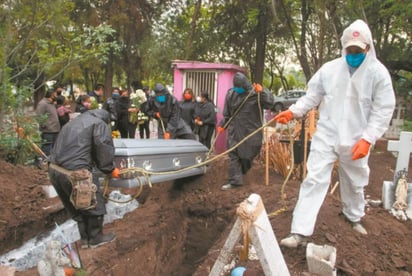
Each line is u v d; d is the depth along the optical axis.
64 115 8.48
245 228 2.79
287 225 4.12
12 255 4.22
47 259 3.12
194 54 16.70
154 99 6.68
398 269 3.64
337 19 9.95
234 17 15.20
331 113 3.61
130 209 5.75
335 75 3.58
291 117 3.92
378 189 6.25
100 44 6.88
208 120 8.45
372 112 3.49
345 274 3.38
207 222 5.64
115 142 4.67
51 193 5.38
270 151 6.71
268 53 23.03
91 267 4.00
